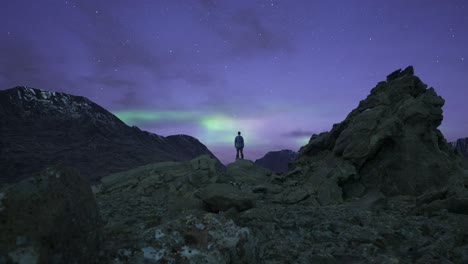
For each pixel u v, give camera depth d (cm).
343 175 1290
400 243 578
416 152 1273
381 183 1288
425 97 1397
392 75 1731
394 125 1309
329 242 579
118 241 350
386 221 738
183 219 392
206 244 362
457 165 1327
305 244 578
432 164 1245
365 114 1427
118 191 1405
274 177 1446
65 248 267
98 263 305
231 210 820
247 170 1598
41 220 254
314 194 1183
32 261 236
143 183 1405
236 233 385
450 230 617
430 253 491
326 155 1595
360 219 765
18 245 238
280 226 713
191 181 1337
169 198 1192
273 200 1123
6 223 246
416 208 862
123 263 318
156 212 927
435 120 1375
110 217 862
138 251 335
